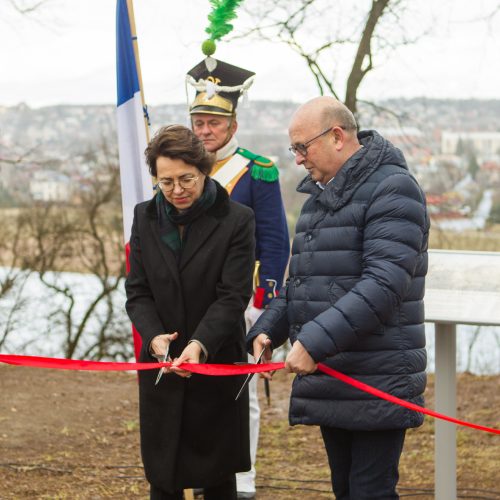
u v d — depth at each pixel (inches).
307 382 111.7
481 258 141.4
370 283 103.7
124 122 155.0
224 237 113.4
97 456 191.9
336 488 120.0
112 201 430.9
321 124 110.6
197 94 154.0
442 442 144.2
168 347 111.7
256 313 153.9
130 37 154.6
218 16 153.9
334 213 110.3
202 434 116.4
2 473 177.2
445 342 142.3
